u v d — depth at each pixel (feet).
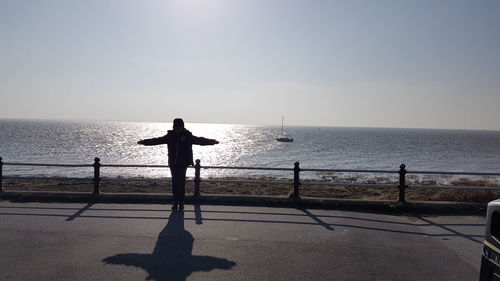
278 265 19.88
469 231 27.12
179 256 20.83
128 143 305.53
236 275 18.47
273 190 54.70
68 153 204.13
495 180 106.63
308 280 18.16
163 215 29.58
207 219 28.60
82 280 17.62
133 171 136.36
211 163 167.94
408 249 22.89
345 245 23.31
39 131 513.45
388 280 18.39
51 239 23.41
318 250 22.30
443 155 244.63
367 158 204.03
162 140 30.48
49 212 30.19
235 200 34.09
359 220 29.40
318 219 29.35
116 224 26.89
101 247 22.09
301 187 60.08
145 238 23.80
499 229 12.72
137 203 33.94
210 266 19.51
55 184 58.39
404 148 318.24
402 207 32.73
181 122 30.50
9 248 21.74
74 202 34.06
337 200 33.63
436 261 21.02
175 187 30.96
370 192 53.06
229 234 24.91
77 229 25.55
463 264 20.66
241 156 209.77
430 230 27.20
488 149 338.13
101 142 310.65
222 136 524.93
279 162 172.86
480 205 32.86
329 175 121.60
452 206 32.83
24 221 27.37
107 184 57.21
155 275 18.28
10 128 616.39
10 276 17.94
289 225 27.43
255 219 28.94
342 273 19.07
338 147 312.09
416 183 81.61
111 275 18.21
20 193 34.86
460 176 124.88
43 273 18.34
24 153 198.29
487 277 13.07
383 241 24.29
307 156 211.82
